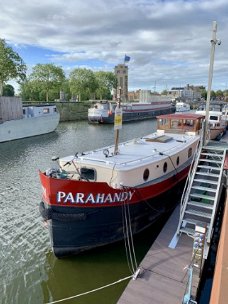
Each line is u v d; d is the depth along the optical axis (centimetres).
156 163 1184
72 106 6431
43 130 4084
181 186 1457
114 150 1257
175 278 820
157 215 1238
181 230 1035
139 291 773
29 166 2308
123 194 1007
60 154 2794
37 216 1414
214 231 1131
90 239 1002
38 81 6362
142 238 1170
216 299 472
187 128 1795
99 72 8894
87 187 919
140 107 6594
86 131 4553
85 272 974
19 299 881
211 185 1362
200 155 1277
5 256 1092
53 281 945
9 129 3472
